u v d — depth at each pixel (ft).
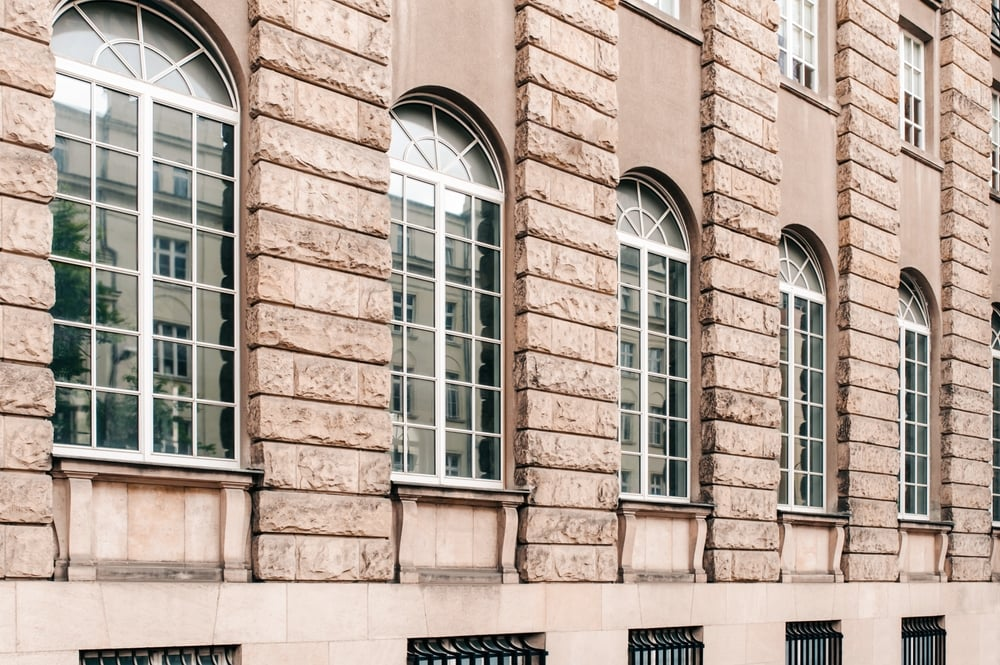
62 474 31.89
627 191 51.55
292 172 37.55
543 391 44.75
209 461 36.14
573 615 44.86
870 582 61.46
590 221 47.21
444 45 43.37
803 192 60.34
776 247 56.54
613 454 47.19
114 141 35.09
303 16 38.27
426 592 39.83
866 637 60.64
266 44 37.24
